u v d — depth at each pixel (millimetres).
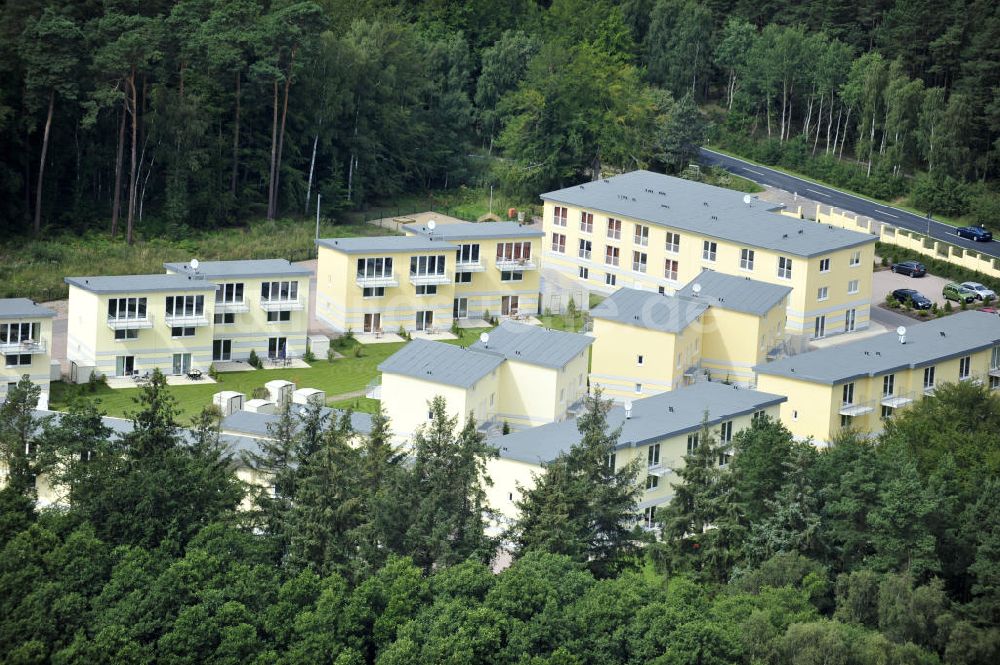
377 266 167625
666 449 127750
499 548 112312
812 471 116375
